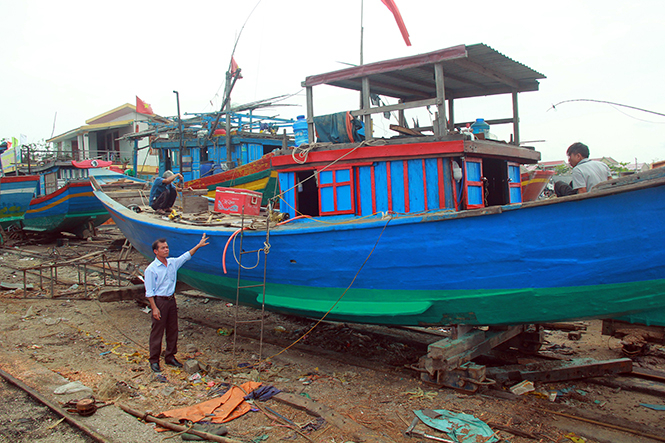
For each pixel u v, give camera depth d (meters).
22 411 4.30
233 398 4.58
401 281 5.04
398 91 7.05
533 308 4.55
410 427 3.98
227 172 13.70
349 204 5.89
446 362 4.66
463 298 4.77
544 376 4.95
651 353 5.82
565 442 3.78
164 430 3.97
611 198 3.93
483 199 5.83
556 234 4.20
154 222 7.57
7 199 17.36
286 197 6.62
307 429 4.00
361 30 6.89
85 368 5.47
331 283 5.52
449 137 5.20
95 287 9.87
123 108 30.31
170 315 5.61
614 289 4.15
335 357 5.92
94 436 3.78
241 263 6.23
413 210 5.50
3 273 11.66
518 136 6.93
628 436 3.85
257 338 6.85
